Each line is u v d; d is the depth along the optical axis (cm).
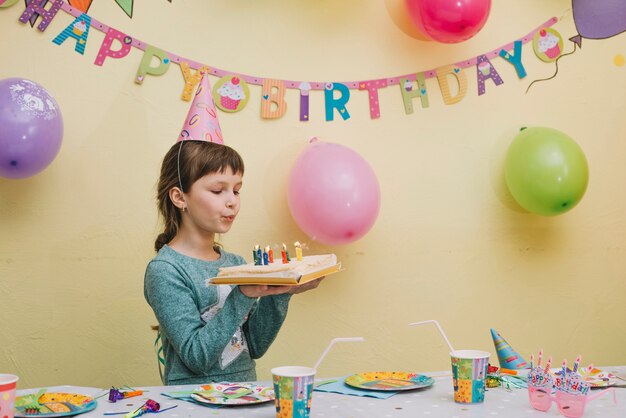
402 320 195
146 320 179
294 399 87
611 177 209
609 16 209
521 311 202
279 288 113
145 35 180
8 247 169
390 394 103
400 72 197
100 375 175
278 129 188
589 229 208
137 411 91
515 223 203
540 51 206
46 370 171
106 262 176
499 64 204
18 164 149
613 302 209
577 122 208
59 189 173
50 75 173
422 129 198
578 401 90
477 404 98
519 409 95
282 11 190
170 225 145
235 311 115
